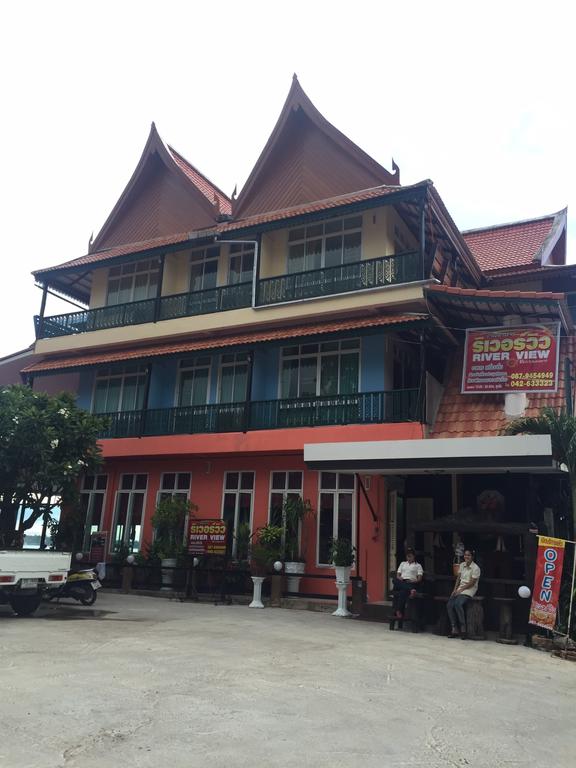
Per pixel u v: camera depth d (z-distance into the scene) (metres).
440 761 5.00
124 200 23.09
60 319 22.20
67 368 20.28
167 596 16.98
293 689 6.89
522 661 9.52
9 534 14.85
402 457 12.70
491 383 14.87
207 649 9.08
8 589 12.38
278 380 17.97
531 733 5.96
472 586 11.55
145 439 18.66
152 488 19.61
